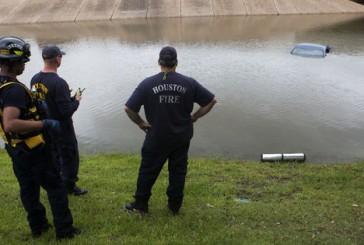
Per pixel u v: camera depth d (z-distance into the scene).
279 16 54.16
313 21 48.97
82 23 54.00
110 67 27.50
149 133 4.51
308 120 15.33
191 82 4.44
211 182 6.75
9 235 4.38
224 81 22.33
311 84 21.27
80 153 11.77
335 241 4.34
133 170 7.85
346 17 51.50
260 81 22.16
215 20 52.59
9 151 3.87
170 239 4.25
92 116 16.44
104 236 4.34
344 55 28.97
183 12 57.34
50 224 4.53
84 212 5.00
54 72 5.00
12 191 5.88
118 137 13.65
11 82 3.60
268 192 6.27
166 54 4.33
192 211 5.07
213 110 16.66
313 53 28.80
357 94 19.19
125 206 5.05
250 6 57.84
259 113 16.28
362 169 8.33
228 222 4.83
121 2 60.09
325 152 11.91
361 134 13.72
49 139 3.92
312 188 6.61
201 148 12.28
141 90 4.38
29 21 56.09
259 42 35.66
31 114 3.73
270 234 4.48
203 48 33.44
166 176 6.93
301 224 4.83
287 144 12.72
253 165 8.61
